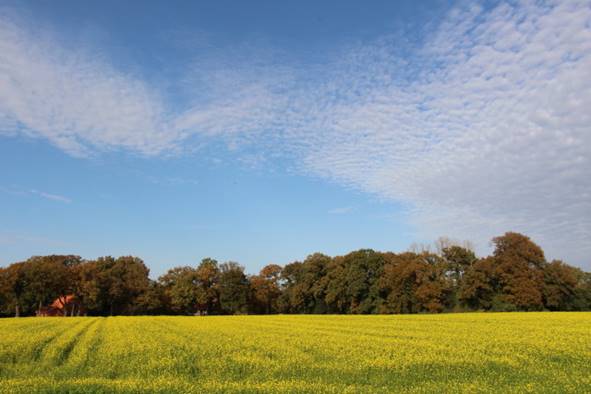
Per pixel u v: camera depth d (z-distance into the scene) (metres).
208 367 19.03
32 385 14.11
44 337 29.33
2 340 27.36
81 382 14.40
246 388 13.84
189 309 108.88
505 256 82.88
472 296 82.25
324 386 14.27
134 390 13.27
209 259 111.69
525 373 16.72
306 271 107.06
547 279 80.69
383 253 99.94
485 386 14.45
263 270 115.00
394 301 88.50
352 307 95.50
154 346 25.14
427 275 86.25
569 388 13.72
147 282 106.62
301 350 23.47
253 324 46.84
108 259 106.75
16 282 90.25
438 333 32.47
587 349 21.75
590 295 83.69
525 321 44.75
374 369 17.92
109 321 53.88
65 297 99.25
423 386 14.96
